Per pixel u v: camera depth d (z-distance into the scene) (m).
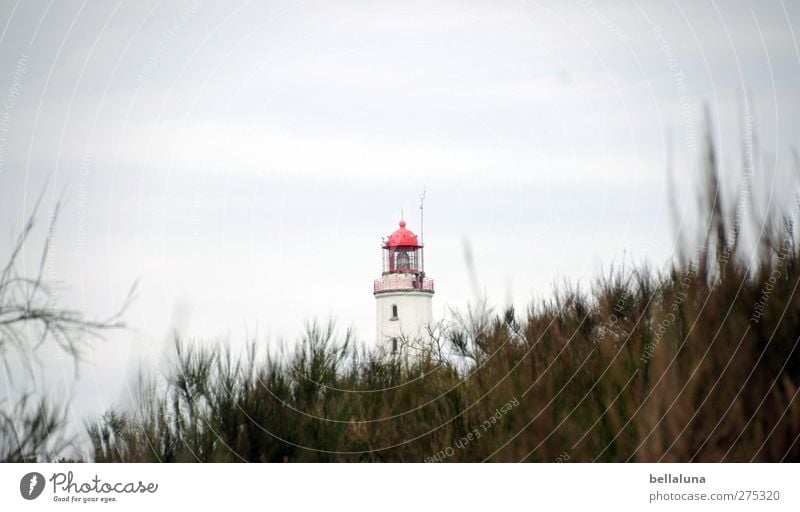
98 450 17.08
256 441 18.66
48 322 16.67
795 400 15.26
